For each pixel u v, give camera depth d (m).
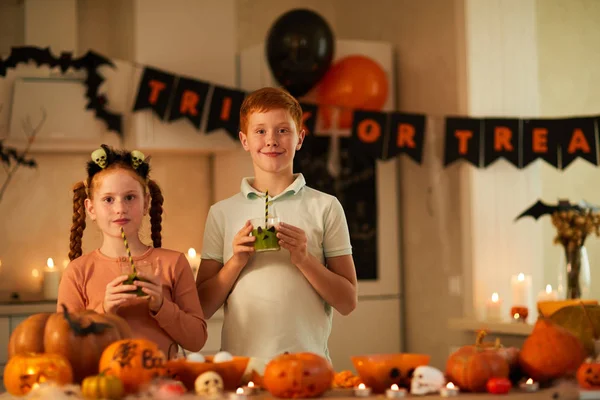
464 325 4.20
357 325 4.88
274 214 2.12
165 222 5.01
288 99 2.10
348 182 4.90
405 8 5.00
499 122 4.48
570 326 1.92
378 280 4.96
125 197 1.92
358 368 1.60
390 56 4.98
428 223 4.82
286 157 2.10
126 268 1.78
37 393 1.40
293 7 5.53
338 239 2.14
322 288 2.04
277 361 1.53
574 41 5.10
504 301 4.52
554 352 1.61
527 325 3.79
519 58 4.61
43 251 4.81
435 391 1.52
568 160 4.46
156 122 4.50
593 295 5.04
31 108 4.39
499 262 4.52
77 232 2.14
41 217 4.82
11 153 4.48
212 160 5.09
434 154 4.74
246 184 2.17
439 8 4.71
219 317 4.37
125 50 4.71
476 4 4.53
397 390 1.50
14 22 4.86
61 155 4.86
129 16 4.62
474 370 1.54
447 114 4.66
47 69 4.42
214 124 4.46
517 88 4.60
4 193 4.76
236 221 2.15
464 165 4.53
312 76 4.43
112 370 1.48
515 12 4.61
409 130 4.56
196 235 5.08
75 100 4.44
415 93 4.93
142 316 1.84
